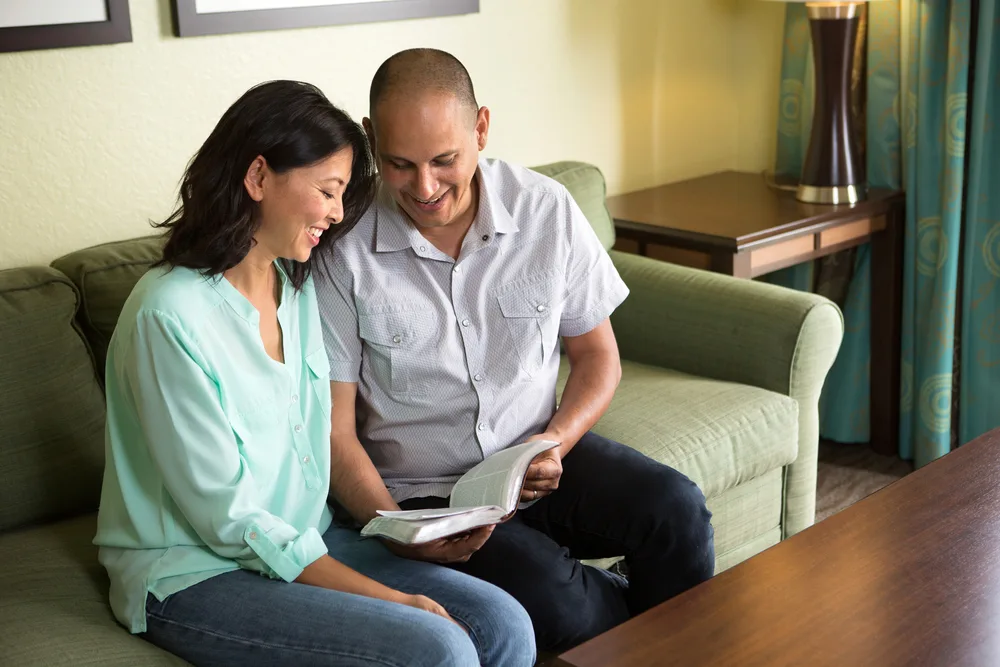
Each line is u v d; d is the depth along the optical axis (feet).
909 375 9.65
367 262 5.61
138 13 6.98
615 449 5.88
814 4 8.93
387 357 5.60
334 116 4.78
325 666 4.32
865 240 9.33
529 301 5.80
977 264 9.09
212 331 4.74
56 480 5.74
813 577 4.58
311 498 5.19
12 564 5.26
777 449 7.06
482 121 5.55
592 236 6.10
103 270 6.16
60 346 5.82
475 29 8.79
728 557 7.08
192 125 7.39
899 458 9.87
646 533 5.51
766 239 8.49
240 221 4.72
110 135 7.01
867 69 9.55
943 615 4.25
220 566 4.78
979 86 8.73
